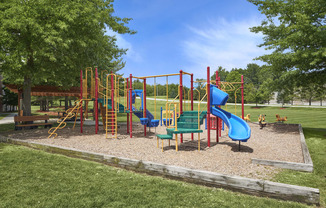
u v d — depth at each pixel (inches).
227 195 142.5
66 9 398.6
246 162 211.9
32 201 131.8
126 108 416.5
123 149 271.7
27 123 504.7
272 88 457.4
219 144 305.1
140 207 123.5
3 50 394.9
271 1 447.8
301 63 390.6
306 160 208.8
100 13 493.0
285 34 428.5
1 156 242.4
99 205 126.0
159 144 306.7
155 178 174.6
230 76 2527.1
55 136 373.7
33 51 432.1
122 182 163.5
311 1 388.5
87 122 670.5
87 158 238.7
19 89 624.1
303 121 679.7
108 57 758.5
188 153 249.0
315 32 360.8
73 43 437.7
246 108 1685.5
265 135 393.1
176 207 123.9
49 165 207.6
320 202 132.8
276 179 169.3
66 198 135.3
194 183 166.6
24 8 371.9
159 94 3708.2
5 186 155.3
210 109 307.6
